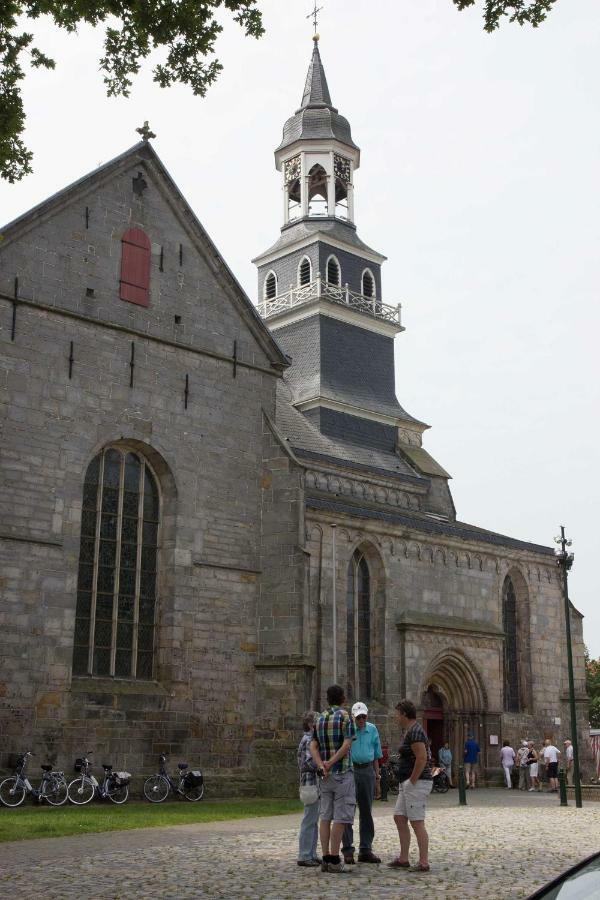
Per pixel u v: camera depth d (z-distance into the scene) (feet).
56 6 56.29
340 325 188.75
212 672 97.96
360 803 48.44
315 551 125.39
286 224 202.08
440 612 140.15
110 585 94.02
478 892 38.99
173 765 93.20
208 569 99.86
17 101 59.52
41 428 90.38
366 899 37.29
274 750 98.37
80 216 97.19
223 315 107.04
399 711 47.47
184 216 105.50
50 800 82.43
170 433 99.76
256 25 57.77
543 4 52.19
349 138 206.90
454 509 185.47
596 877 17.97
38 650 86.38
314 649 122.01
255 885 40.83
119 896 38.09
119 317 98.17
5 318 90.02
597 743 163.22
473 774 133.28
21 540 86.99
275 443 106.22
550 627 157.79
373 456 180.96
